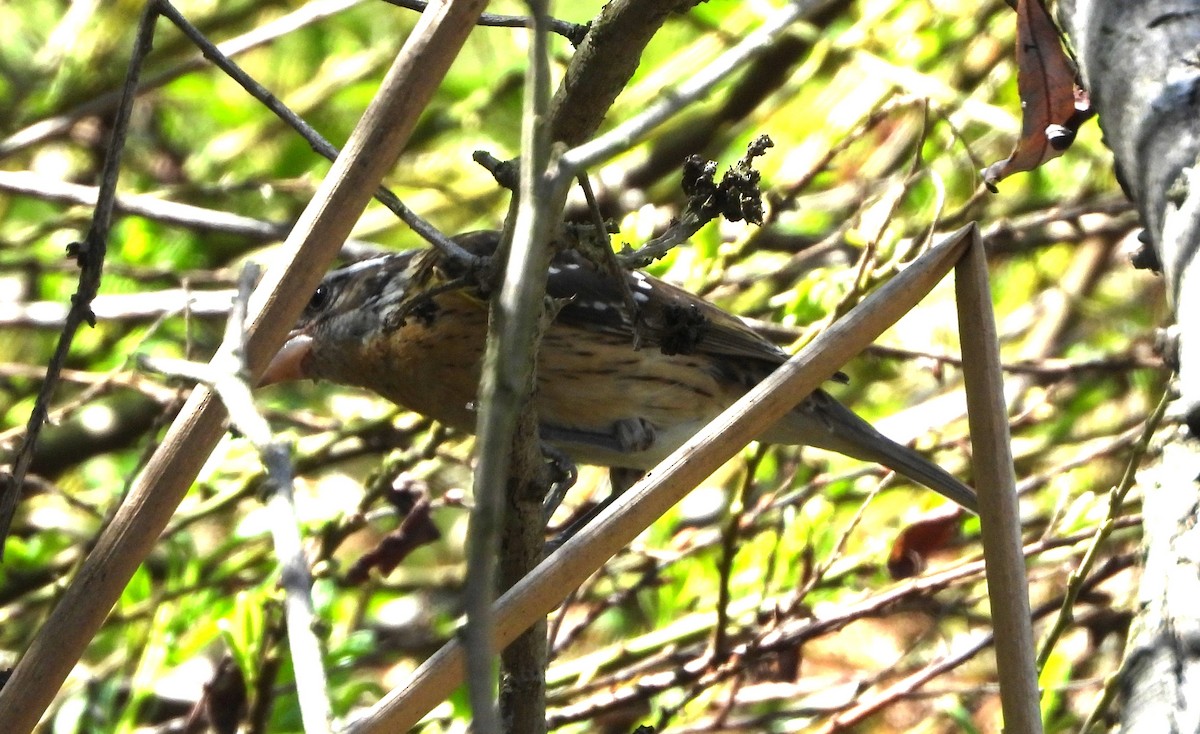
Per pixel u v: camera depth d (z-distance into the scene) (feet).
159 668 25.50
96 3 36.99
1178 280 12.15
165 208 31.24
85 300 14.43
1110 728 18.44
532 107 9.75
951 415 31.07
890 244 27.68
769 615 25.05
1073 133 14.71
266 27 32.71
